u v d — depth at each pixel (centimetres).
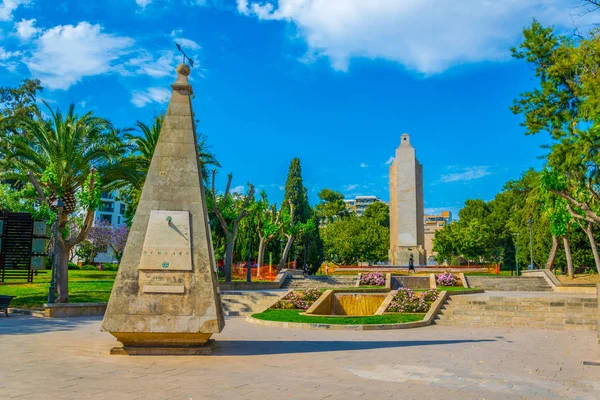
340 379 848
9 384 762
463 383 852
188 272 1043
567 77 2359
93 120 2795
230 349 1141
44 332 1462
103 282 2931
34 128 2666
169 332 1008
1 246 3039
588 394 801
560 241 4266
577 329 1814
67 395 699
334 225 6750
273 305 2244
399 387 805
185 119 1152
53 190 2388
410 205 4397
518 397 767
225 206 3456
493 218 6425
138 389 740
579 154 1959
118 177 2880
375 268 4266
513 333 1661
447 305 2105
